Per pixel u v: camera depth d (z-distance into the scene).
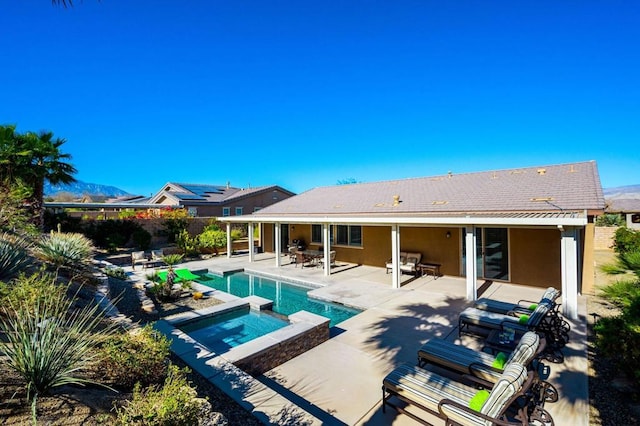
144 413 2.93
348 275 15.17
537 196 12.38
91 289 9.11
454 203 13.79
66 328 4.27
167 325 7.39
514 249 13.11
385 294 11.66
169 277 11.40
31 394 3.05
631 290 5.22
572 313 8.65
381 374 6.00
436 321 8.75
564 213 10.10
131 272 15.41
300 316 8.02
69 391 3.35
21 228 10.84
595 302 10.23
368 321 8.87
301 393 5.39
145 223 23.03
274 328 8.90
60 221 19.48
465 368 5.07
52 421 2.80
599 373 5.77
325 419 4.67
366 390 5.45
